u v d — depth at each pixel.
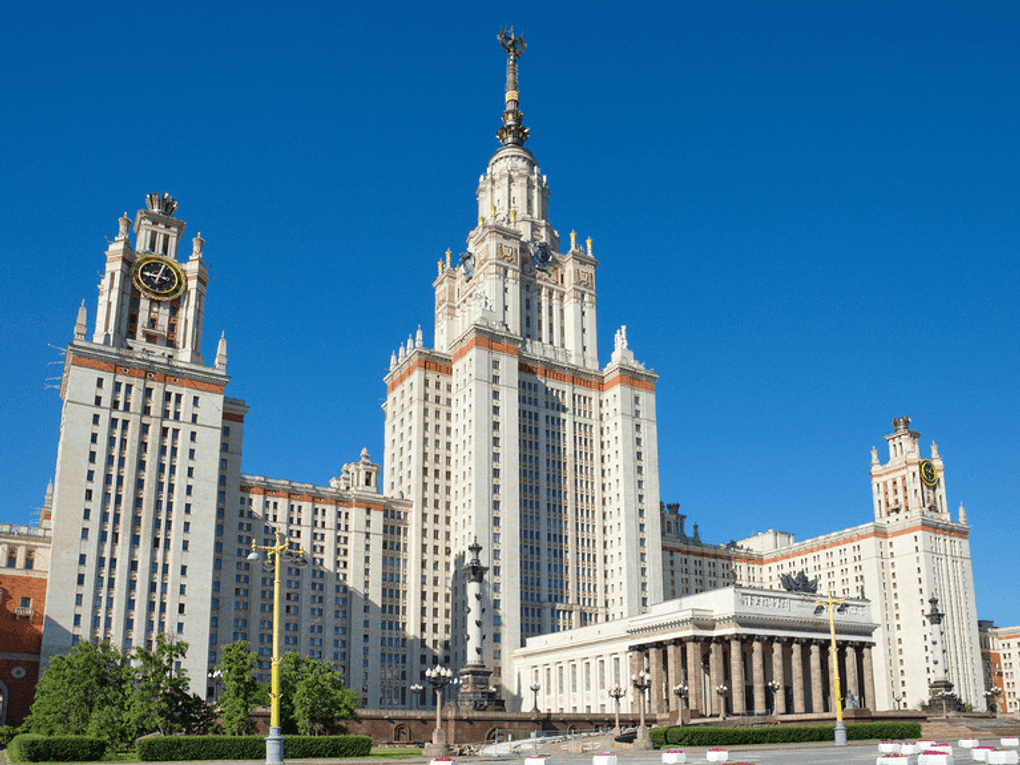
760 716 135.62
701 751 92.56
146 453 157.75
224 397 186.38
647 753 94.88
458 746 110.81
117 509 152.88
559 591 197.75
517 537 194.12
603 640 169.25
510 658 187.00
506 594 189.38
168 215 178.25
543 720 134.25
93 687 105.56
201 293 175.38
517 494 196.75
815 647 159.00
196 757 80.62
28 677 140.38
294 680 115.25
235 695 107.44
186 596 154.50
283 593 187.50
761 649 153.00
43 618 144.38
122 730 100.06
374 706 187.12
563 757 93.12
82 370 155.88
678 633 153.38
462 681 135.50
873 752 86.06
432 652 194.25
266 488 191.75
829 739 108.00
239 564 184.88
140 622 149.25
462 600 192.12
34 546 149.88
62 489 149.00
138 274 168.88
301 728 109.12
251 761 78.56
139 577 151.50
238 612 182.12
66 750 81.31
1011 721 133.88
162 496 157.25
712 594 155.88
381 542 199.12
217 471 163.12
